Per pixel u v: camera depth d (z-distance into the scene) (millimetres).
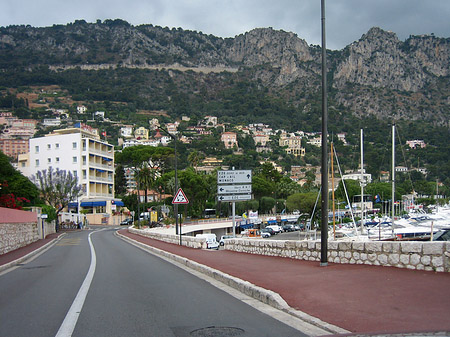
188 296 9953
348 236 52344
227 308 8492
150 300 9477
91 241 39156
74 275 14438
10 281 13297
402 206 113062
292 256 16156
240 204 93875
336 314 7215
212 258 18094
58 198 65562
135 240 37062
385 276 10219
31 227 35625
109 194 93250
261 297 9234
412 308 7117
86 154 83500
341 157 184875
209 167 183000
